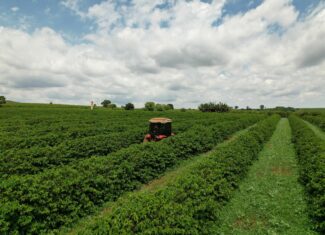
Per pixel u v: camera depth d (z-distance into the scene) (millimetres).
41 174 7949
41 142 15547
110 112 51531
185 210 5773
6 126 23750
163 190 6789
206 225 6371
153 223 5188
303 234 6457
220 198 7844
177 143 14086
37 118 32156
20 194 6555
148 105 69875
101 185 8555
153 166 11258
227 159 10422
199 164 9578
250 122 40844
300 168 11711
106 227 4910
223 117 46062
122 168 9688
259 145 16875
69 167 8789
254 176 11172
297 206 7992
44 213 6570
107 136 15945
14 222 5984
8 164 10125
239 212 7625
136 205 5820
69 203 7297
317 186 7703
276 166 12859
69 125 24688
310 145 13578
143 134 19484
